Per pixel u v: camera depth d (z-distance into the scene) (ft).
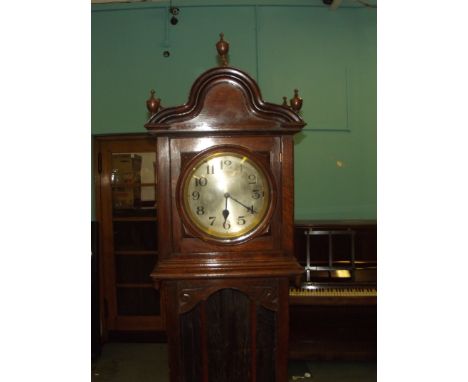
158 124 5.09
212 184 5.20
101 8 10.28
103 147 11.13
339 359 9.23
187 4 10.21
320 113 10.43
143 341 11.31
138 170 11.17
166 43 10.25
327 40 10.36
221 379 5.47
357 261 9.16
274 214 5.24
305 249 9.16
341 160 10.50
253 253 5.23
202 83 5.08
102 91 10.46
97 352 10.34
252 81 5.09
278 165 5.26
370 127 10.48
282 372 5.34
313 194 10.52
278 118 5.17
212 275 5.05
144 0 10.17
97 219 11.04
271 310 5.31
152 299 11.33
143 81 10.38
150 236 11.27
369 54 10.41
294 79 10.36
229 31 10.26
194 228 5.14
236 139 5.23
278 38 10.31
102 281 11.22
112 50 10.37
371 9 10.35
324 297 8.43
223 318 5.41
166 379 9.30
